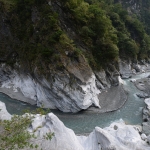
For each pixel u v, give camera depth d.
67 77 30.25
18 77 37.53
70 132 19.12
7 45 41.03
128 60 59.72
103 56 41.94
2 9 41.88
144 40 77.69
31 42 36.91
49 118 18.44
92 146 18.89
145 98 38.25
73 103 30.67
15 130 13.17
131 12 108.06
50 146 16.06
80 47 39.28
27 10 39.31
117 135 20.52
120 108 33.53
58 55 31.09
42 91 32.00
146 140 20.81
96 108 32.59
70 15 38.84
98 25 41.06
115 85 43.56
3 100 33.72
